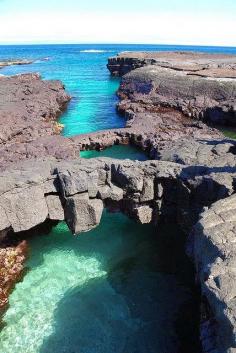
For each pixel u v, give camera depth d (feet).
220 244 49.19
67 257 77.77
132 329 61.05
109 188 74.13
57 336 59.77
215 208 57.21
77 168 71.92
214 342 44.34
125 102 205.36
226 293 42.22
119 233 85.25
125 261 76.79
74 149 126.21
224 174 69.00
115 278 72.23
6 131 137.08
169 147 115.85
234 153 103.45
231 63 286.25
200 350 56.75
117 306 65.62
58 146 124.98
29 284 70.38
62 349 57.57
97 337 59.62
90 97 242.99
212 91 193.16
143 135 142.41
